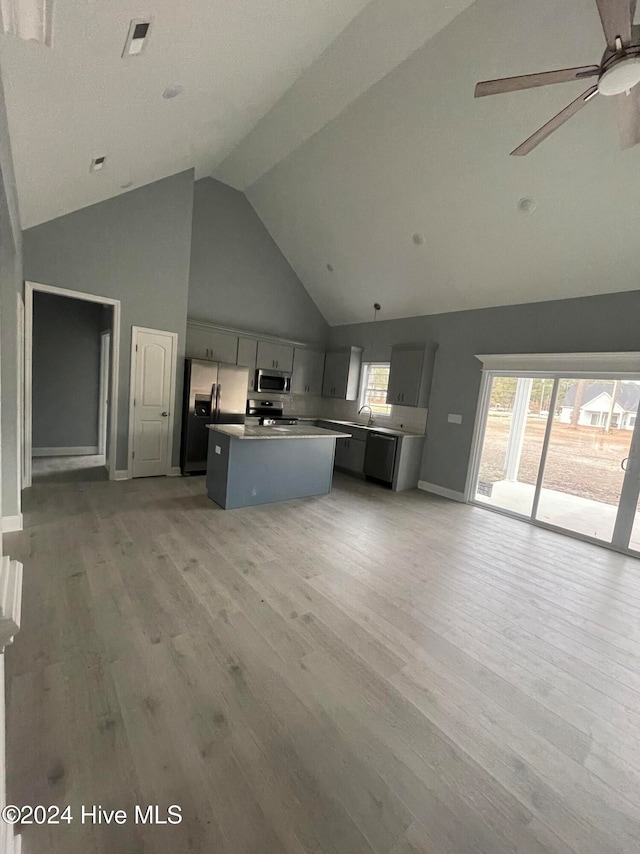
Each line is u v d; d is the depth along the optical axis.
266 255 6.54
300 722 1.62
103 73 1.88
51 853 1.12
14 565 1.18
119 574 2.63
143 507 3.92
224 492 4.06
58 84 1.80
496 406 5.04
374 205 4.72
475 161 3.58
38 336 5.65
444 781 1.43
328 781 1.39
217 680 1.80
